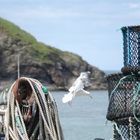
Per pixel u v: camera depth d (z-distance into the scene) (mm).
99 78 174000
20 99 9484
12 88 9547
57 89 113312
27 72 174250
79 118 41812
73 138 25547
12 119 9367
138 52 10188
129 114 9797
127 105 9867
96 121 37656
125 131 9984
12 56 175125
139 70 9789
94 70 177625
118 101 10047
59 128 9484
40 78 174625
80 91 10477
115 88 10070
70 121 38531
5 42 179000
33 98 9508
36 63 174375
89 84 10617
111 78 10266
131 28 10219
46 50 181125
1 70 172250
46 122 9273
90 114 46625
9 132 9367
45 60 177125
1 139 9656
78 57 186000
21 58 174375
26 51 176875
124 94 9938
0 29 184500
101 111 50719
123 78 9914
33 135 9438
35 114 9453
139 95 9750
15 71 172250
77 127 32219
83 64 183250
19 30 188875
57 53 183625
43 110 9352
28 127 9453
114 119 10133
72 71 182125
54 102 9547
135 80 9836
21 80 9555
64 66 181875
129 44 10234
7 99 9500
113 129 10133
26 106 9492
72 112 49250
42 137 9336
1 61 173875
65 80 179250
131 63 10242
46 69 175875
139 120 9711
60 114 46781
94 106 61531
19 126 9359
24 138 9250
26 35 186500
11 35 181875
